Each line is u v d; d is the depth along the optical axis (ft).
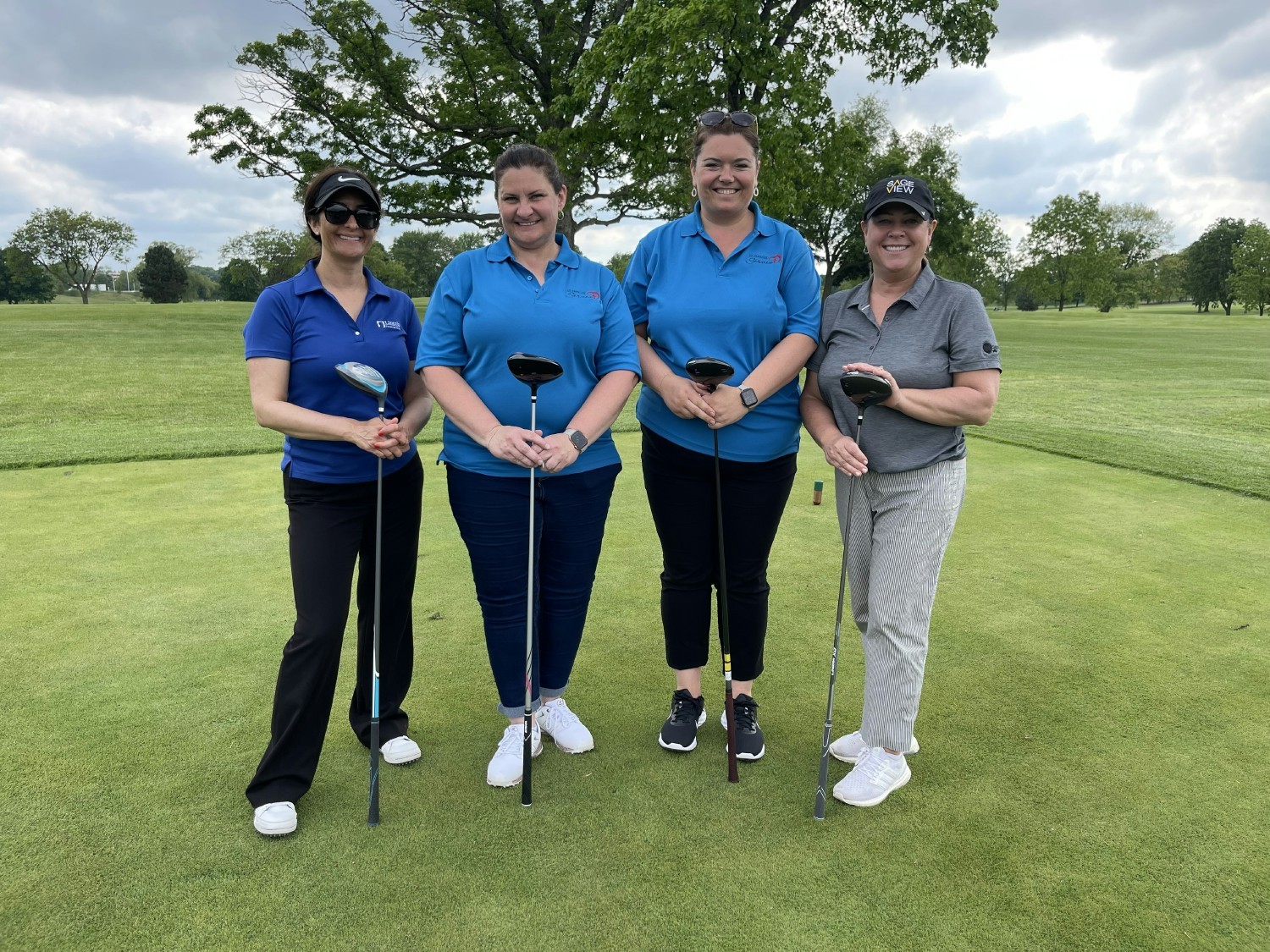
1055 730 9.74
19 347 63.10
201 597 13.62
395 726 9.27
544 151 8.21
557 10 67.36
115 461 23.86
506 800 8.39
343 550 8.19
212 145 65.82
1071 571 15.07
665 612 9.57
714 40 48.21
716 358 8.75
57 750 9.11
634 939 6.49
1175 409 40.52
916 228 7.94
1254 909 6.84
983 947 6.42
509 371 8.48
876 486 8.52
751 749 9.15
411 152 68.80
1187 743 9.45
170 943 6.40
